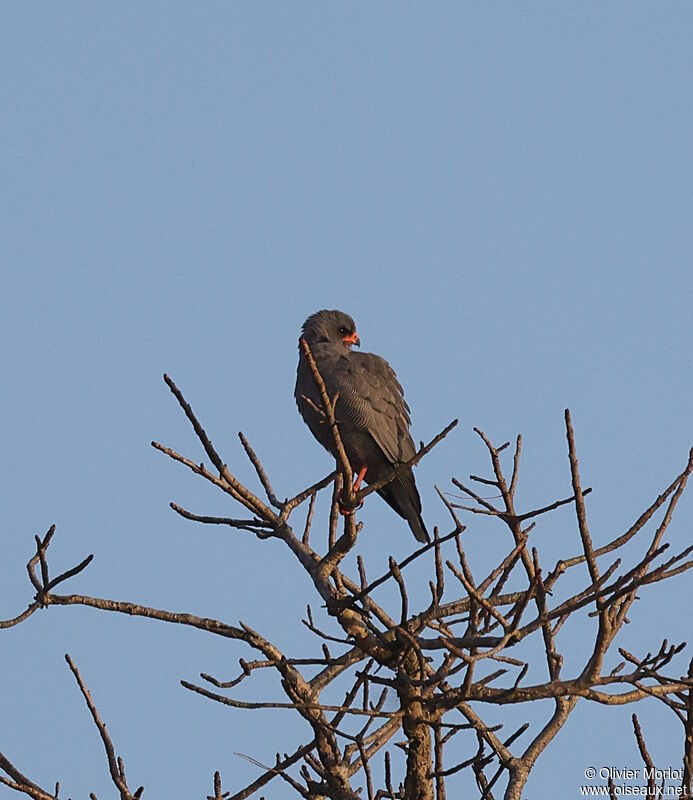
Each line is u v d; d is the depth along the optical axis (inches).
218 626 443.8
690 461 414.6
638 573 370.3
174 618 444.1
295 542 471.2
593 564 377.7
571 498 399.2
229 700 388.5
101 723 430.6
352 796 431.8
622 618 414.0
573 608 378.0
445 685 433.4
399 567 381.1
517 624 371.2
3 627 413.1
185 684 390.6
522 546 404.5
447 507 453.4
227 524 472.7
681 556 374.0
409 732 423.8
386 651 426.3
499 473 461.1
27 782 441.4
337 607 428.1
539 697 386.0
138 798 426.9
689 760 417.1
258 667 402.3
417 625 401.7
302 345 409.1
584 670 387.2
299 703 409.1
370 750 477.1
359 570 479.8
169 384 432.8
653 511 411.5
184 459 445.1
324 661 408.8
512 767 462.3
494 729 405.1
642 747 413.1
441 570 386.9
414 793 424.5
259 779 459.5
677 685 395.2
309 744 442.3
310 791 436.5
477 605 386.3
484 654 361.4
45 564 420.8
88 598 434.0
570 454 368.2
